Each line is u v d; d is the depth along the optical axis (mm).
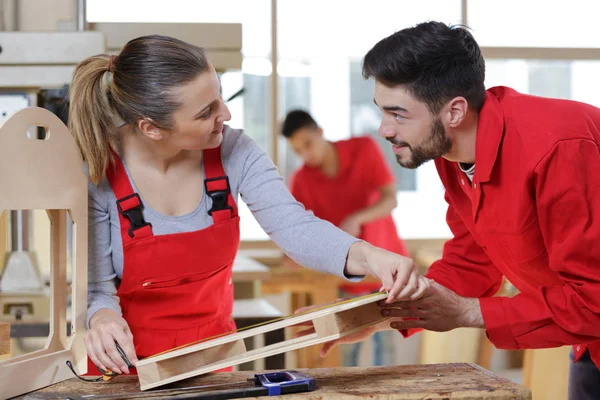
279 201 1450
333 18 4211
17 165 1229
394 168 4289
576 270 1302
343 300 1338
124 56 1342
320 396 1167
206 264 1477
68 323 2104
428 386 1220
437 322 1357
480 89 1382
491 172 1396
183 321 1525
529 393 1189
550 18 4258
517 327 1338
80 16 2549
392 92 1359
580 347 1638
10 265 2297
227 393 1175
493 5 4227
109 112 1374
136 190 1439
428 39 1337
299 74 4227
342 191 3682
